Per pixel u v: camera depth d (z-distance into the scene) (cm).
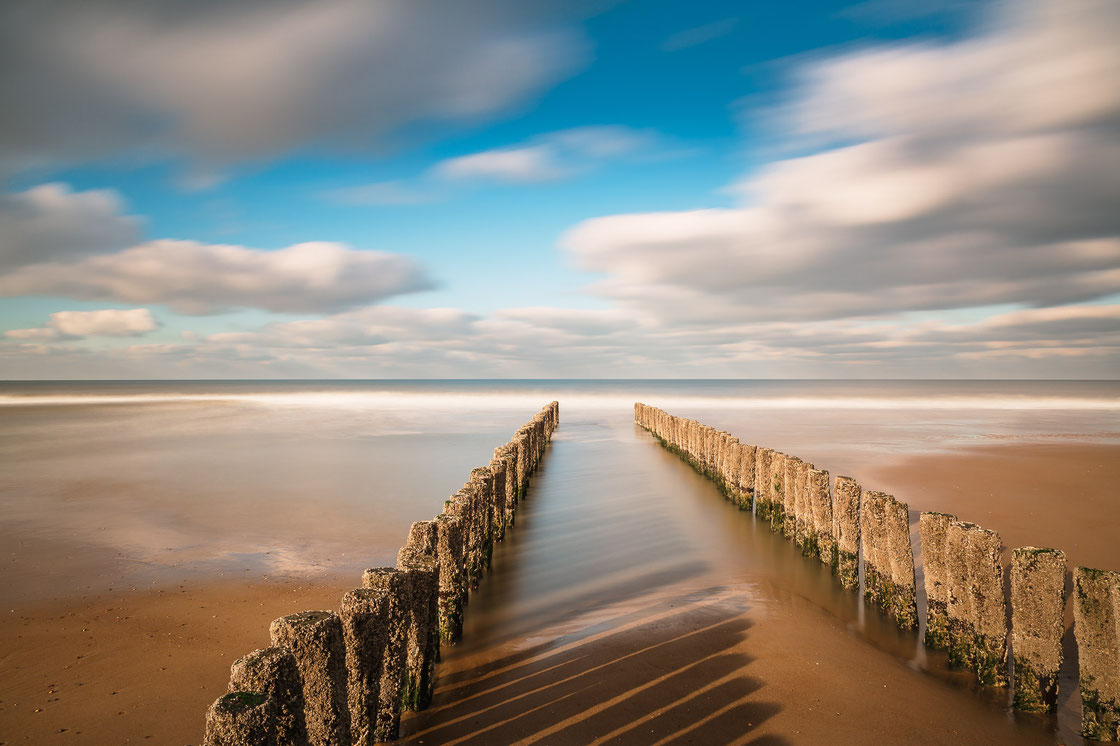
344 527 1122
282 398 5259
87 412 3697
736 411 3956
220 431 2723
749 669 580
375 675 433
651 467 1891
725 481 1434
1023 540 956
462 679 575
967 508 1155
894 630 692
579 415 3931
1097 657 477
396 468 1772
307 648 371
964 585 594
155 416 3459
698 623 693
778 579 869
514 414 3716
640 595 803
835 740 472
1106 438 2402
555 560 971
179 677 566
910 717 507
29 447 2172
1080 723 507
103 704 519
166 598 767
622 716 502
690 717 500
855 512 810
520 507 1355
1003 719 510
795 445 2197
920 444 2198
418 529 630
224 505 1295
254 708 293
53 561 912
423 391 6875
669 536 1105
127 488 1464
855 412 3881
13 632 664
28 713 504
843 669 583
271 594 784
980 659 566
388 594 450
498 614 745
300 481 1564
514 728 487
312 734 371
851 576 805
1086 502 1180
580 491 1527
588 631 682
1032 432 2655
